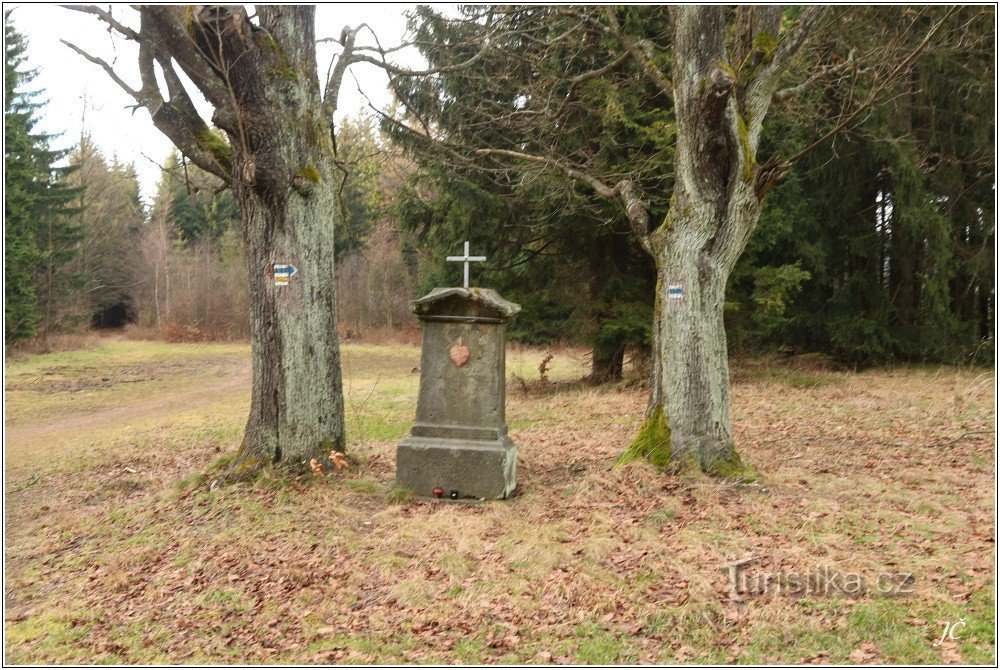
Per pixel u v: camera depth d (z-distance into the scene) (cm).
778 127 1319
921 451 880
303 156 769
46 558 622
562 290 1496
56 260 3216
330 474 777
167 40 709
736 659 414
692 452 755
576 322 1474
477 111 1187
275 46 749
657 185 1280
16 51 2500
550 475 827
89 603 521
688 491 707
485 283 1527
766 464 834
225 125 739
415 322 3831
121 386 2028
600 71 930
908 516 630
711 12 729
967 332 1681
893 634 432
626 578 518
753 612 463
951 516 626
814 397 1319
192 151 769
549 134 1252
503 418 756
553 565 543
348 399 1603
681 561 540
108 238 3994
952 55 1406
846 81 1249
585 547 571
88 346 3372
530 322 1533
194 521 670
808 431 1033
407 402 1524
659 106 1347
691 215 754
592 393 1420
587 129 1296
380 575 539
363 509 693
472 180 1391
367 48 845
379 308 3919
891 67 857
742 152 736
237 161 765
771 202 1394
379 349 3331
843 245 1744
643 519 635
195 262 4431
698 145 735
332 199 811
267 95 746
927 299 1625
